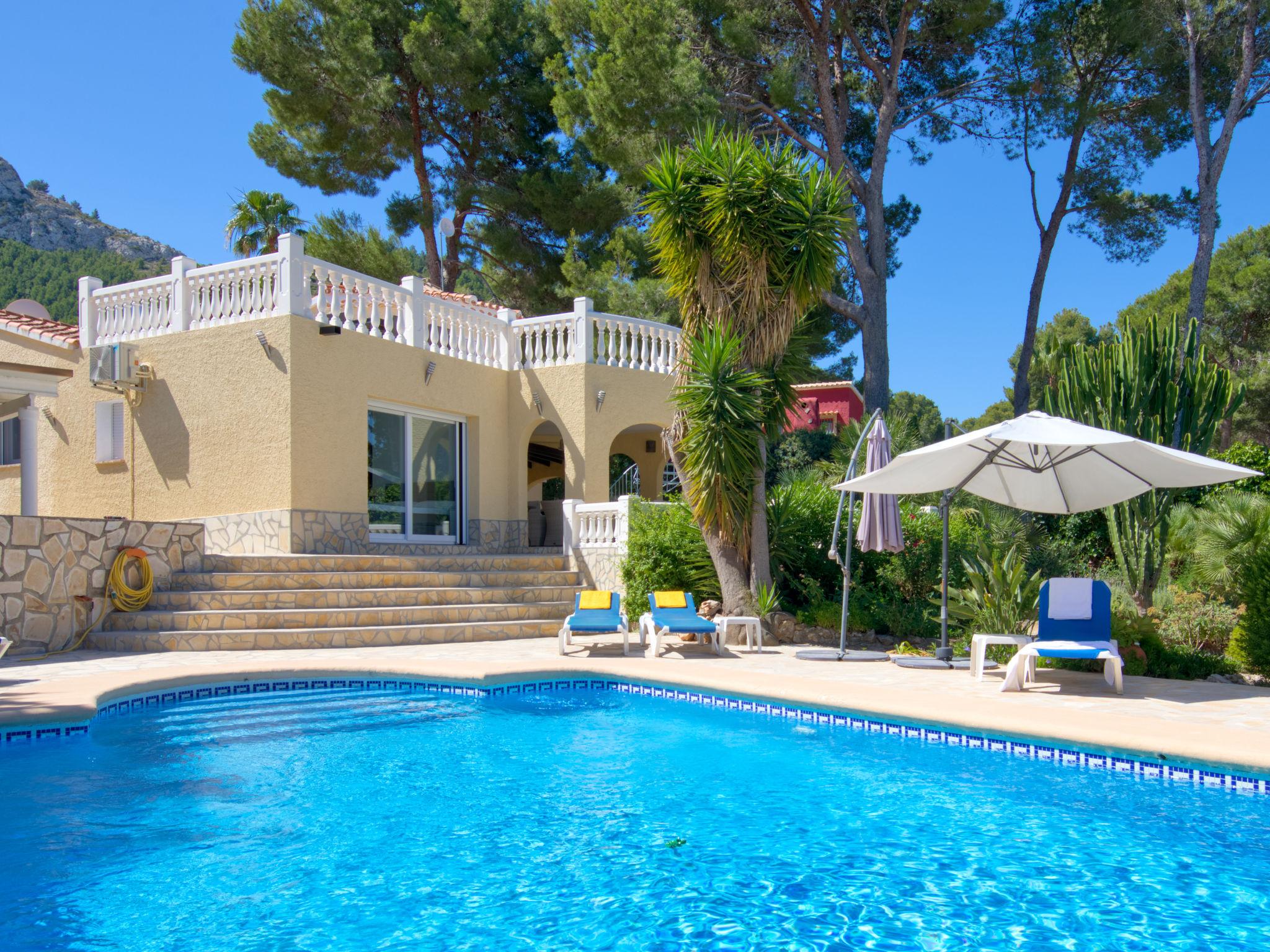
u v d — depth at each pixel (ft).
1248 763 19.93
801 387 124.57
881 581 45.06
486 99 89.92
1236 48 75.66
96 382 47.47
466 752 24.08
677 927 13.48
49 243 467.11
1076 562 46.06
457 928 13.37
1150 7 73.31
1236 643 33.24
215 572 41.45
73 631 36.91
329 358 46.96
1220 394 41.39
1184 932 13.35
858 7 79.25
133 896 14.43
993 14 75.41
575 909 14.10
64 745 24.08
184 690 29.78
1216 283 115.75
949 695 27.99
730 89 77.71
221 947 12.60
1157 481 31.65
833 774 22.03
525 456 60.39
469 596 45.47
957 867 15.94
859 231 78.33
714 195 40.57
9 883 14.96
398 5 88.63
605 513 50.44
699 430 41.24
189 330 48.06
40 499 52.75
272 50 82.23
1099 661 34.09
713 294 42.80
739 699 29.53
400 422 53.11
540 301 99.19
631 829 17.98
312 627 39.65
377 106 84.69
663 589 45.70
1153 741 21.33
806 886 15.10
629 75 71.41
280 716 28.02
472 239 100.89
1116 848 16.81
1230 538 35.96
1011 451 32.86
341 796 20.06
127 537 39.17
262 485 45.11
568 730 26.68
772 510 46.29
